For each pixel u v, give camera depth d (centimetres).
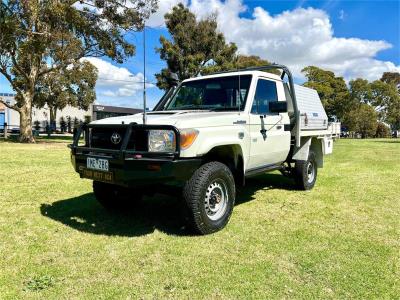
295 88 642
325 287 304
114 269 335
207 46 3052
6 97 4416
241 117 489
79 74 3731
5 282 307
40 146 1739
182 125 401
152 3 2159
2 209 527
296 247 390
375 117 5400
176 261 353
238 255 368
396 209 554
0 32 1809
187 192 414
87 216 501
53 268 335
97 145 441
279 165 625
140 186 434
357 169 1008
